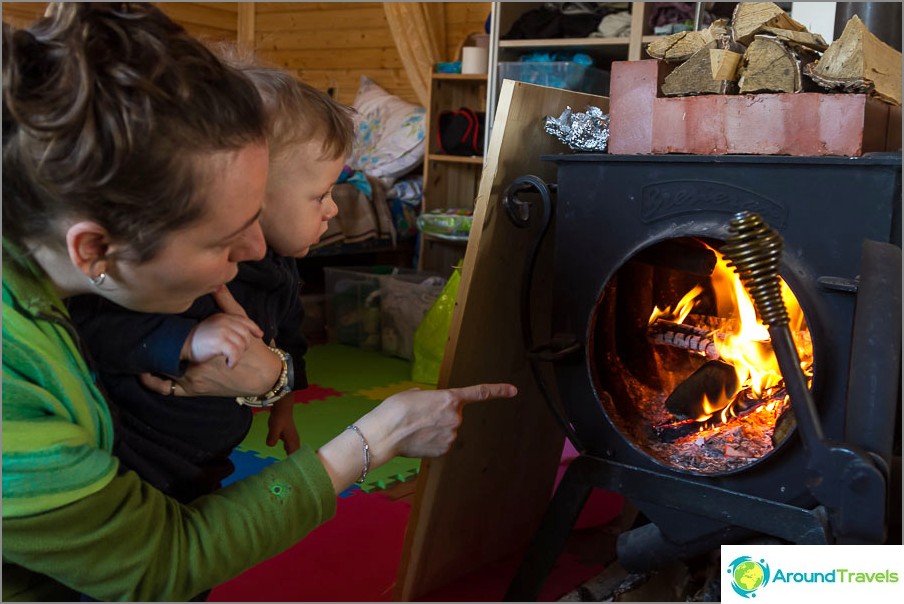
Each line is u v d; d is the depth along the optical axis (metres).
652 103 1.22
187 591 0.86
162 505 0.86
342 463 0.98
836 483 0.92
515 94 1.32
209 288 0.80
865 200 1.01
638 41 3.46
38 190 0.69
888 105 1.15
